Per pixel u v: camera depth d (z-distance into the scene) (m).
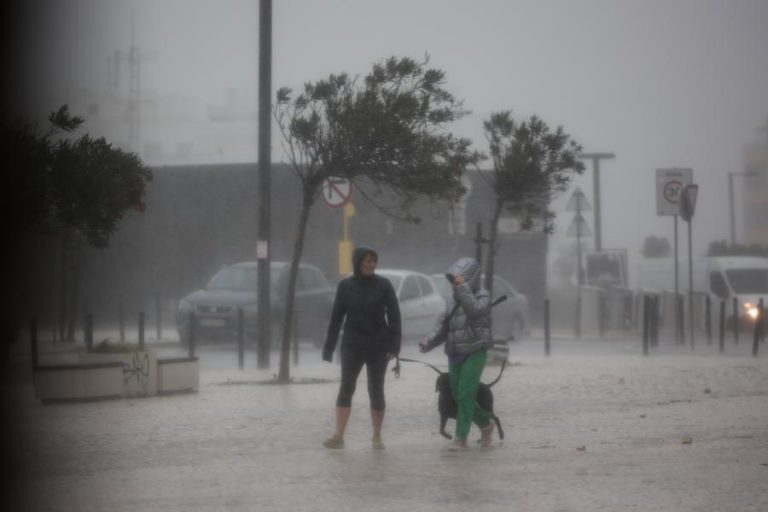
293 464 28.00
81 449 30.36
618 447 30.80
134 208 36.88
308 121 46.78
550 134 56.00
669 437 32.72
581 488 24.62
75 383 41.38
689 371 54.12
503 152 56.69
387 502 23.11
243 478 25.97
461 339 30.91
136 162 36.09
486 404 31.12
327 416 37.53
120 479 25.84
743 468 27.22
